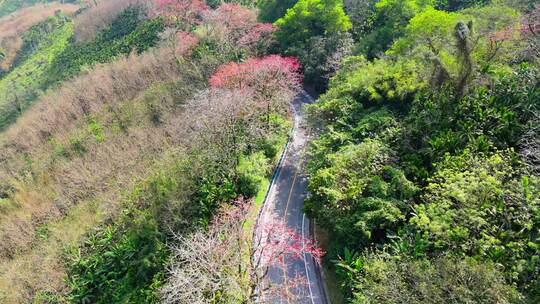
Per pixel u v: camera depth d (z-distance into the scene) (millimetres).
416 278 16094
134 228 29766
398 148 26625
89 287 28906
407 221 21891
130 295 25875
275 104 39500
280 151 38938
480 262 15789
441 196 19859
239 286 20078
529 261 15883
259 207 30969
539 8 33156
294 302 22766
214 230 24094
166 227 28344
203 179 30547
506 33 31156
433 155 24109
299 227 28875
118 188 35719
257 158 32969
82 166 42594
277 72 40094
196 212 29016
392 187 22812
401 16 43969
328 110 33906
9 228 37375
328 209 23719
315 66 47750
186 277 19766
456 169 21094
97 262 29641
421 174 23609
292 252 25016
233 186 30344
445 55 29141
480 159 21125
